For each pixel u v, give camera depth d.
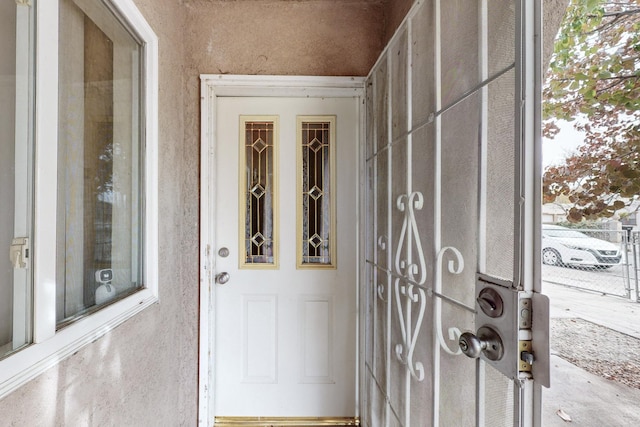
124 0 0.85
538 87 0.52
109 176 0.85
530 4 0.52
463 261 0.69
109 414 0.78
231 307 1.51
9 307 0.53
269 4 1.42
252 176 1.53
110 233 0.86
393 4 1.32
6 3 0.54
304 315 1.53
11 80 0.54
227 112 1.52
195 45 1.41
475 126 0.65
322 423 1.49
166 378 1.16
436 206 0.81
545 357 0.50
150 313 1.02
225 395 1.51
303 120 1.54
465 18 0.70
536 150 0.52
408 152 0.99
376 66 1.31
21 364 0.51
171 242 1.22
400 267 1.05
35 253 0.56
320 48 1.43
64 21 0.68
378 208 1.29
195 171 1.41
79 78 0.73
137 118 1.00
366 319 1.45
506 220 0.56
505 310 0.55
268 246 1.53
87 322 0.70
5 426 0.48
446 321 0.75
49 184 0.59
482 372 0.61
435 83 0.83
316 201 1.55
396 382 1.06
